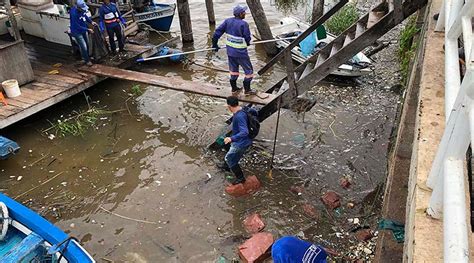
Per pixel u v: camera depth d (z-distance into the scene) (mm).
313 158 7516
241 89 7637
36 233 5266
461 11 2506
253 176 6992
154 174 7301
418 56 5102
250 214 6398
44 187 7051
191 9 15539
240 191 6758
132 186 7043
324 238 5902
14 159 7688
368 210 6340
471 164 2428
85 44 9500
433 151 2359
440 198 1905
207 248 5871
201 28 13984
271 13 14820
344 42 6336
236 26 6914
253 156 7609
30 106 8086
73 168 7480
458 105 1766
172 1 16266
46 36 11102
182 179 7156
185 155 7746
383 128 8289
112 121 8781
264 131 8273
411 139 3971
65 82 9039
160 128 8555
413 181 2316
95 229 6227
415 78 4535
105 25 10016
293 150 7742
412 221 2061
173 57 11148
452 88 2174
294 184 6938
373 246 5680
